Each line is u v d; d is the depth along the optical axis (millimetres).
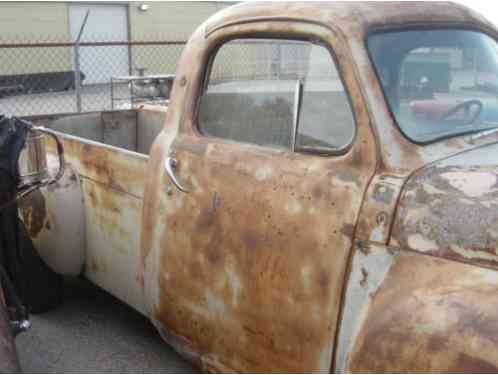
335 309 2273
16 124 3051
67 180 3715
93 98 16266
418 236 2115
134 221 3338
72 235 3721
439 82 2605
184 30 23797
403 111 2420
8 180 2979
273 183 2545
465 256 2025
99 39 21797
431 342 1932
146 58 21812
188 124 3012
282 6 2707
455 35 2771
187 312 2934
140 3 22516
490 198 2037
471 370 1831
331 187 2354
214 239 2740
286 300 2447
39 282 4012
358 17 2504
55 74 19766
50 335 3912
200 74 2998
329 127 2455
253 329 2604
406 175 2234
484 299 1912
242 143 2777
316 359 2354
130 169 3312
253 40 2777
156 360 3625
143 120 5488
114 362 3600
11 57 19578
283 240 2459
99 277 3734
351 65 2398
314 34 2529
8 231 3262
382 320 2072
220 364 2811
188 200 2885
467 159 2336
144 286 3211
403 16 2629
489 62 2885
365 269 2205
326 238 2318
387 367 2008
